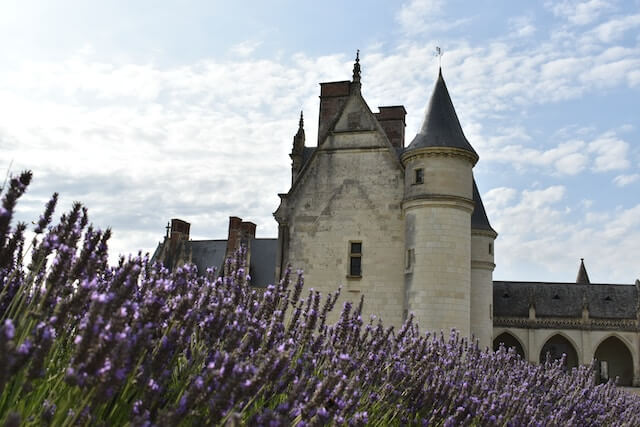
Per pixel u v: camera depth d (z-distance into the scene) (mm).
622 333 57781
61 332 5180
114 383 3756
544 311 60156
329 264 28250
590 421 13789
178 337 5016
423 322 25047
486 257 36719
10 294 5609
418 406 8656
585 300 59188
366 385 7824
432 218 26031
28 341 3752
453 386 9000
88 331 3748
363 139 29125
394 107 33438
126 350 3846
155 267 6777
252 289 8977
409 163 27484
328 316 27641
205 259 56219
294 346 7246
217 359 4996
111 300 4180
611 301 59969
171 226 59344
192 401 4199
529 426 10266
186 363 5770
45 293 4477
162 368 4941
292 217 29234
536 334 59125
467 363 12477
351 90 29984
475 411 8797
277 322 6781
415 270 25844
